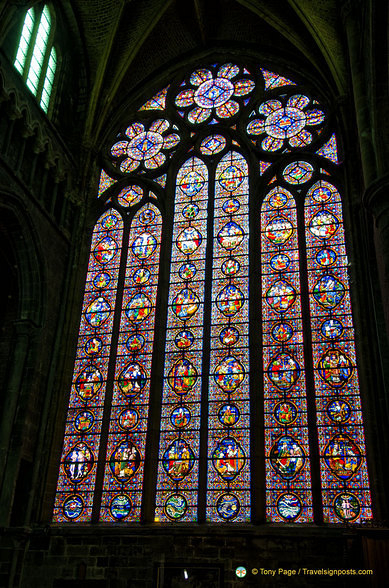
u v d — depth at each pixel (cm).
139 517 2002
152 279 2422
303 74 2727
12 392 2069
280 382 2100
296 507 1908
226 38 2916
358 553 1662
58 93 2562
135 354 2286
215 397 2134
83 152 2686
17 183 2133
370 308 2045
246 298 2281
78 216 2542
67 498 2088
